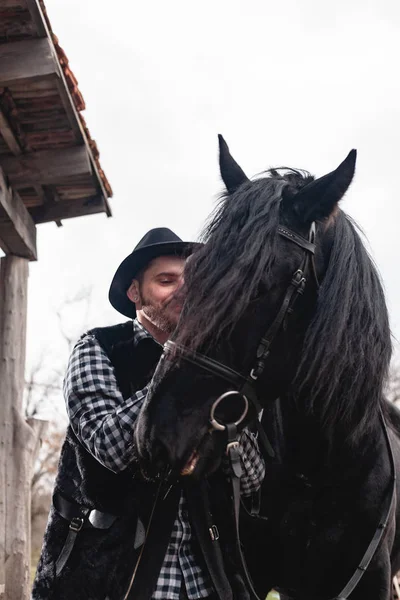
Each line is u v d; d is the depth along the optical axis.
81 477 1.97
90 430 1.93
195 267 1.83
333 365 1.95
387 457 2.21
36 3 3.73
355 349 2.00
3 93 4.19
